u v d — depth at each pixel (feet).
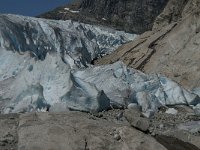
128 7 329.72
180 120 76.89
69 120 50.21
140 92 93.56
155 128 62.85
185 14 155.94
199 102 101.14
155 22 173.37
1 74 84.33
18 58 85.87
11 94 74.38
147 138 48.01
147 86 102.17
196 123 72.23
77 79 81.00
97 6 325.42
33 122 48.96
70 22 193.26
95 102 77.20
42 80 78.07
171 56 133.08
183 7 169.68
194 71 122.93
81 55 166.61
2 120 49.70
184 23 143.33
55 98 75.66
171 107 96.94
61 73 78.74
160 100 99.60
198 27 137.69
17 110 71.00
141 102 91.61
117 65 104.83
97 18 313.73
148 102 91.81
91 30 220.23
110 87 93.71
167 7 174.19
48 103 75.00
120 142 47.19
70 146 45.21
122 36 238.48
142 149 46.65
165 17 171.42
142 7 332.19
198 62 125.18
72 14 308.81
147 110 83.30
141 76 104.17
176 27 144.87
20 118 50.72
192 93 102.01
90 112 75.41
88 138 46.80
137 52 143.02
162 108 93.45
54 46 159.12
